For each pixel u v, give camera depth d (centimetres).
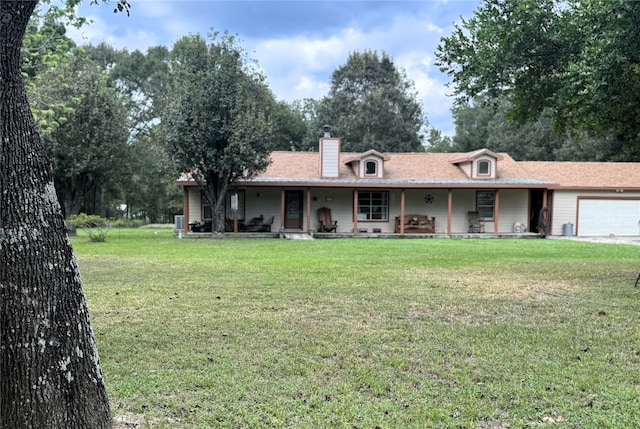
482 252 1335
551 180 2177
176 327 504
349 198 2150
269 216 2116
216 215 1884
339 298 657
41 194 233
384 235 2002
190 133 1747
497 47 814
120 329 496
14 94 229
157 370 376
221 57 1794
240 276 848
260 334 479
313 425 283
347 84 4241
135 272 895
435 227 2180
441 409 306
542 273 905
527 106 909
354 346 440
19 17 228
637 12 630
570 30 767
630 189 2139
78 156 1920
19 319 223
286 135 3978
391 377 362
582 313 574
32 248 227
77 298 245
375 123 3812
